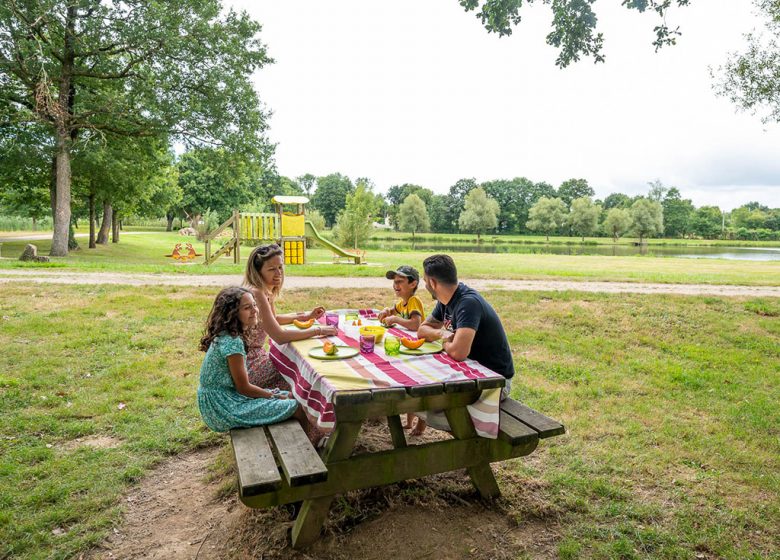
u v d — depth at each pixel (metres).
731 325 7.61
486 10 7.57
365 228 41.47
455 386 2.40
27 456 3.31
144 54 18.77
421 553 2.45
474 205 69.50
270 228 20.03
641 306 8.68
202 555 2.43
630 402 4.60
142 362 5.39
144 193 29.92
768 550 2.52
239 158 21.80
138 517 2.75
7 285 9.62
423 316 3.93
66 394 4.47
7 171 21.62
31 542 2.46
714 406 4.50
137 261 21.20
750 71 10.45
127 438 3.67
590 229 74.06
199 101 19.97
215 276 12.55
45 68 17.78
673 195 93.88
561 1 7.30
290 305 8.42
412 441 3.62
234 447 2.39
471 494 2.97
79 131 21.44
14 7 16.12
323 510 2.43
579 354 6.21
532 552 2.49
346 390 2.21
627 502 2.93
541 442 3.72
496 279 12.70
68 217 19.38
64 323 6.87
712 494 3.03
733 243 77.31
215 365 2.72
